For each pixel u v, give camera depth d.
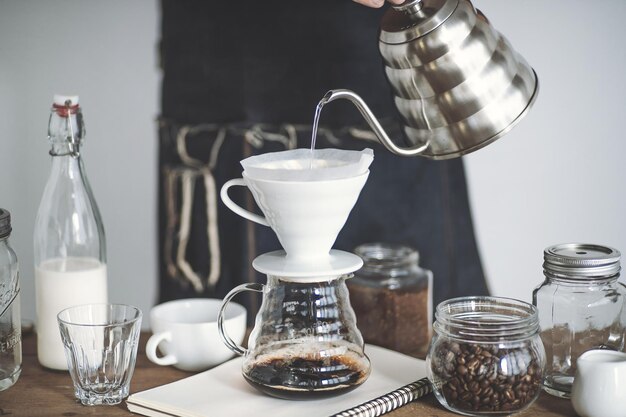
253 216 1.10
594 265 1.07
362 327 1.34
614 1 2.06
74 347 1.09
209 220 2.04
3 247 1.17
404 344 1.33
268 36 1.96
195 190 2.04
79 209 1.25
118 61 2.18
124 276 2.27
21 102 2.21
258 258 1.09
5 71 2.19
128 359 1.11
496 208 2.19
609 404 0.99
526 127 2.14
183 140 2.04
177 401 1.07
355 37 1.92
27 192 2.24
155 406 1.06
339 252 1.11
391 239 1.99
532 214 2.18
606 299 1.10
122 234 2.25
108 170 2.23
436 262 2.01
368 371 1.09
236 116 2.00
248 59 1.97
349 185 1.01
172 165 2.06
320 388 1.04
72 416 1.07
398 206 1.97
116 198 2.24
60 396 1.14
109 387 1.11
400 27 1.13
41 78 2.20
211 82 2.01
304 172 0.99
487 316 1.09
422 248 2.00
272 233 2.02
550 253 1.11
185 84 2.03
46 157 2.22
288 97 1.97
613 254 1.10
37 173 2.23
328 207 1.01
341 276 1.08
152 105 2.19
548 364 1.12
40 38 2.18
